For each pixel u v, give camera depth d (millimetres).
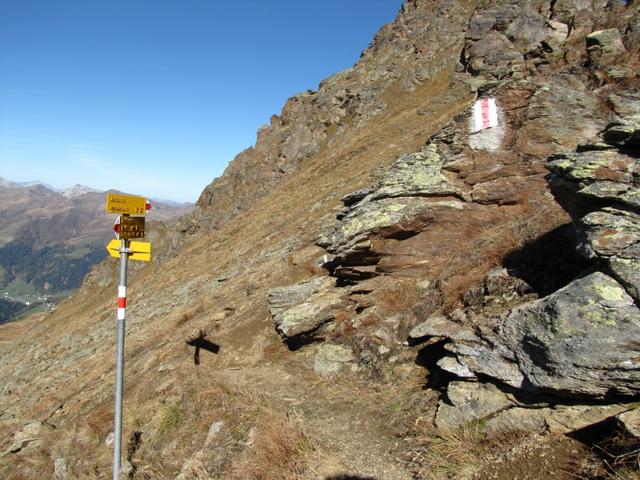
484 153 10414
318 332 9812
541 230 7898
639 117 5484
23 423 14742
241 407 7332
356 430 6320
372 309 9172
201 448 7031
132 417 9312
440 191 10055
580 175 5426
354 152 37344
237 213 51438
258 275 18859
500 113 10625
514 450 4695
